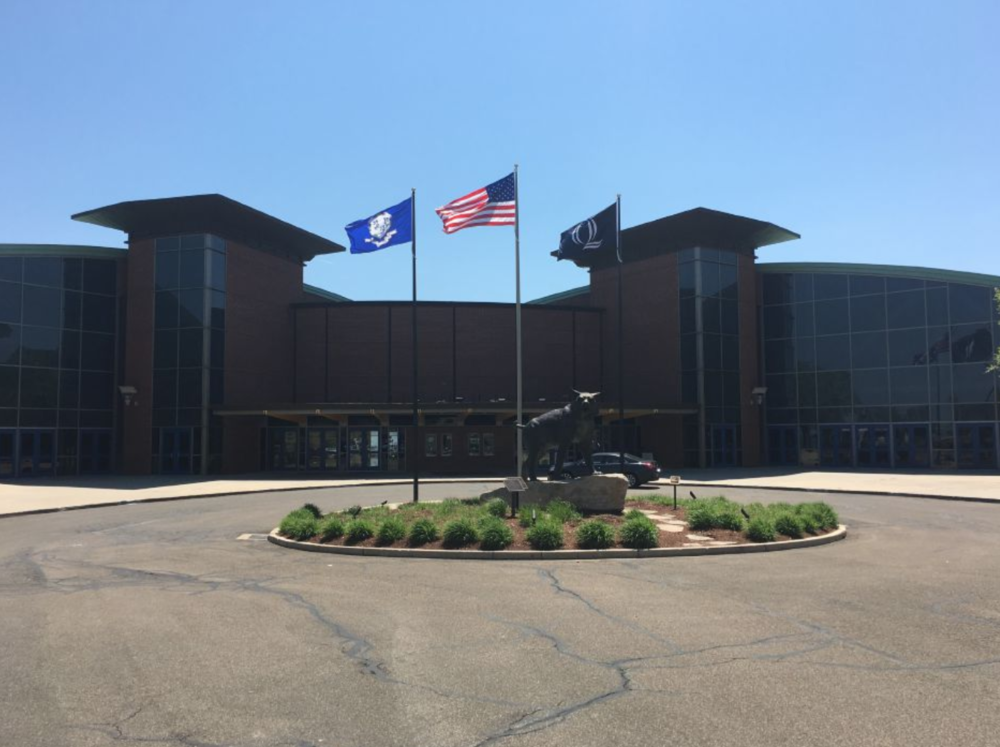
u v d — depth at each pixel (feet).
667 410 120.26
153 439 115.24
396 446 127.44
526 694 17.74
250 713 16.66
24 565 37.81
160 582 32.58
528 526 43.83
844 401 127.44
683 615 25.31
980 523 53.21
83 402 119.96
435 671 19.57
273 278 129.39
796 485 88.53
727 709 16.56
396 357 133.28
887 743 14.65
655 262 132.46
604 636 22.77
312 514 49.49
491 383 134.92
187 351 114.93
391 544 40.75
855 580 31.35
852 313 127.95
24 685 18.67
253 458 124.16
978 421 116.06
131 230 120.57
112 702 17.40
